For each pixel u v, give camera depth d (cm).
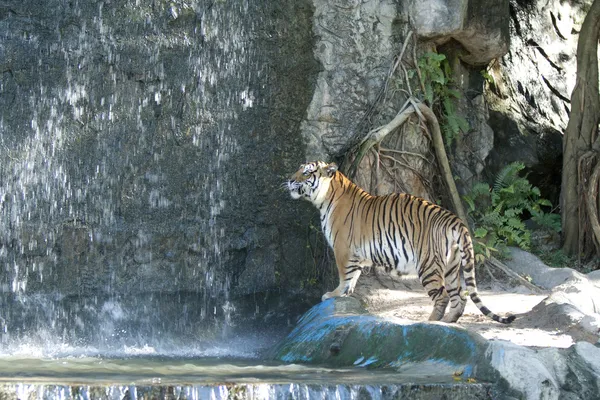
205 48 1435
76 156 1356
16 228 1310
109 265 1352
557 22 2042
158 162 1396
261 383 741
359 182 1492
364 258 1252
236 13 1453
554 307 1161
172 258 1383
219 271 1406
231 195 1433
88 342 1307
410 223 1202
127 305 1345
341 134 1500
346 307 1178
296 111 1489
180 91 1416
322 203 1285
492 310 1282
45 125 1347
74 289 1330
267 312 1412
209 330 1366
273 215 1456
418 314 1258
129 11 1399
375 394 764
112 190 1369
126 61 1392
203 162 1422
